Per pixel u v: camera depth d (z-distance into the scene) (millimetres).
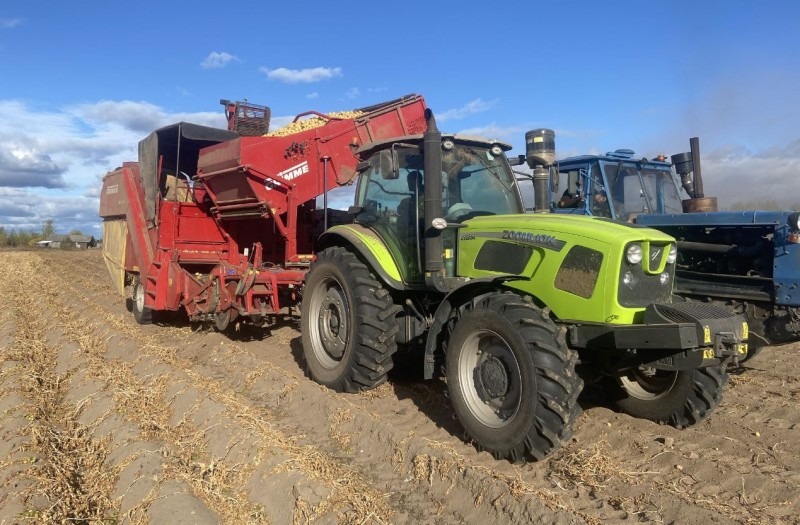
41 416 5613
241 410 5285
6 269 23406
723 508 3635
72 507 3957
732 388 6086
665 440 4574
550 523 3402
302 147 8078
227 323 7977
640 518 3541
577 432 4848
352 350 5648
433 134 4809
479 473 3922
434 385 5996
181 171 9398
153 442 4773
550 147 5555
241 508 3885
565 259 4363
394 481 4211
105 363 7273
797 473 4094
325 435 5027
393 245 5645
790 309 5328
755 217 5488
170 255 8781
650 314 4031
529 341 4023
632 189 7859
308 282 6406
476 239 5008
